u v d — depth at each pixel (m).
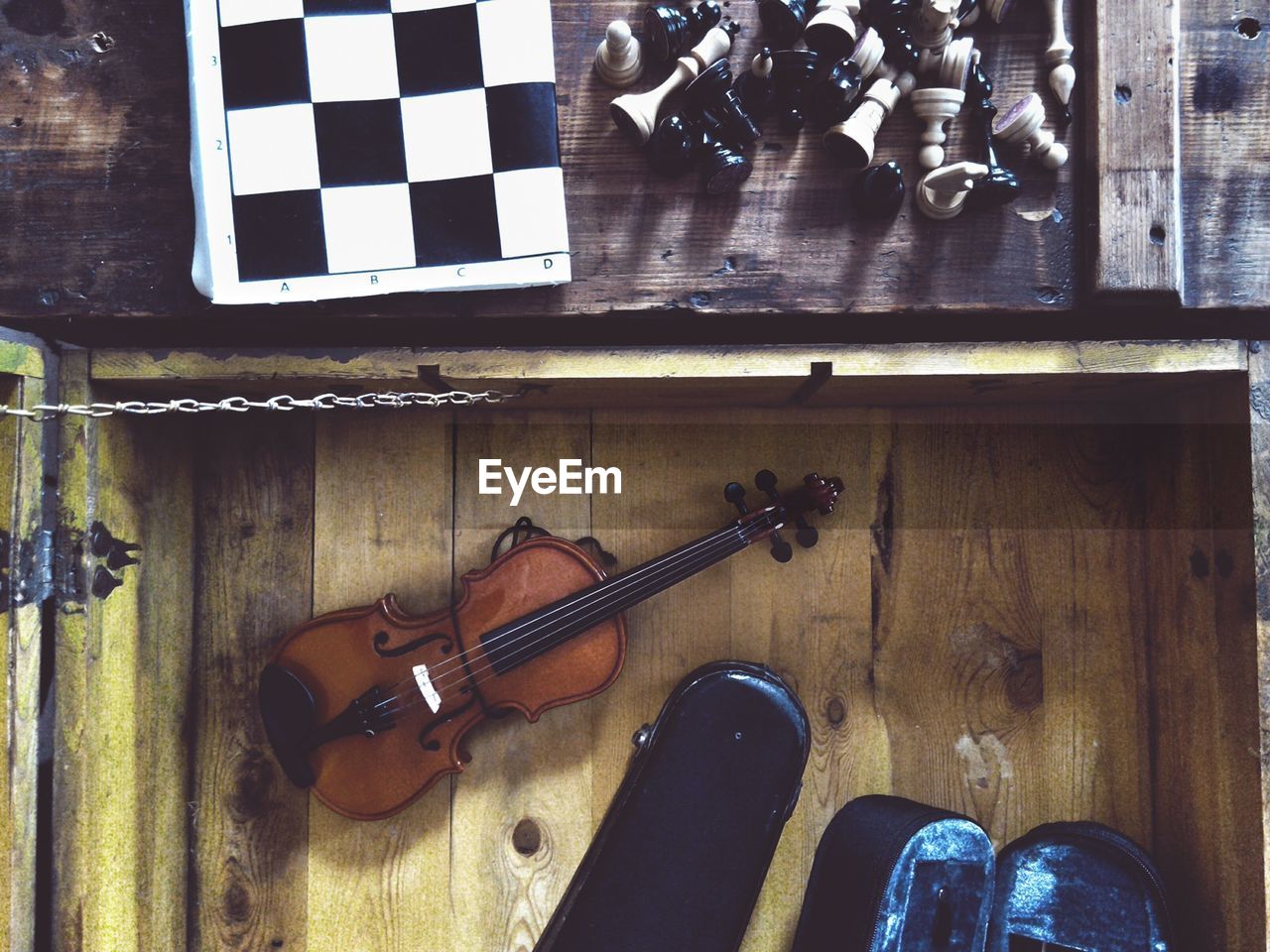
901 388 0.79
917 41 0.74
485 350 0.75
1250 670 0.74
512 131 0.74
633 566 0.87
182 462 0.86
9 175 0.76
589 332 0.81
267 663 0.87
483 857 0.87
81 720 0.75
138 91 0.76
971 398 0.85
